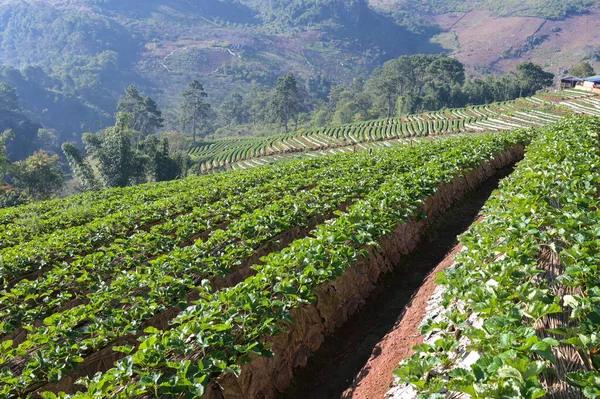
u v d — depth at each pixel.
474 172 21.34
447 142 29.47
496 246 9.00
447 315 7.27
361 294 11.14
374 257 12.02
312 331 9.25
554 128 28.00
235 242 13.60
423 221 15.34
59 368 7.95
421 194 15.33
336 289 10.31
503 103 102.00
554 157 15.98
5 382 7.76
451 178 18.12
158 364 6.88
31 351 9.03
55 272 12.49
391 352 8.57
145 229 18.47
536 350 5.11
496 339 5.79
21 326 10.64
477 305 6.61
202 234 16.25
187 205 20.91
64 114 136.25
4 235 18.75
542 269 7.83
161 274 11.02
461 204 18.69
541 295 6.49
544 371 5.20
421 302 10.18
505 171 24.91
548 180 12.55
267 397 7.73
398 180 16.77
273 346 8.17
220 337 7.31
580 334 5.46
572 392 4.97
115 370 6.66
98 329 9.16
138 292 11.26
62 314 9.72
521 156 28.22
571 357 5.47
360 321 10.55
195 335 7.71
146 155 63.72
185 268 11.39
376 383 7.79
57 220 20.88
